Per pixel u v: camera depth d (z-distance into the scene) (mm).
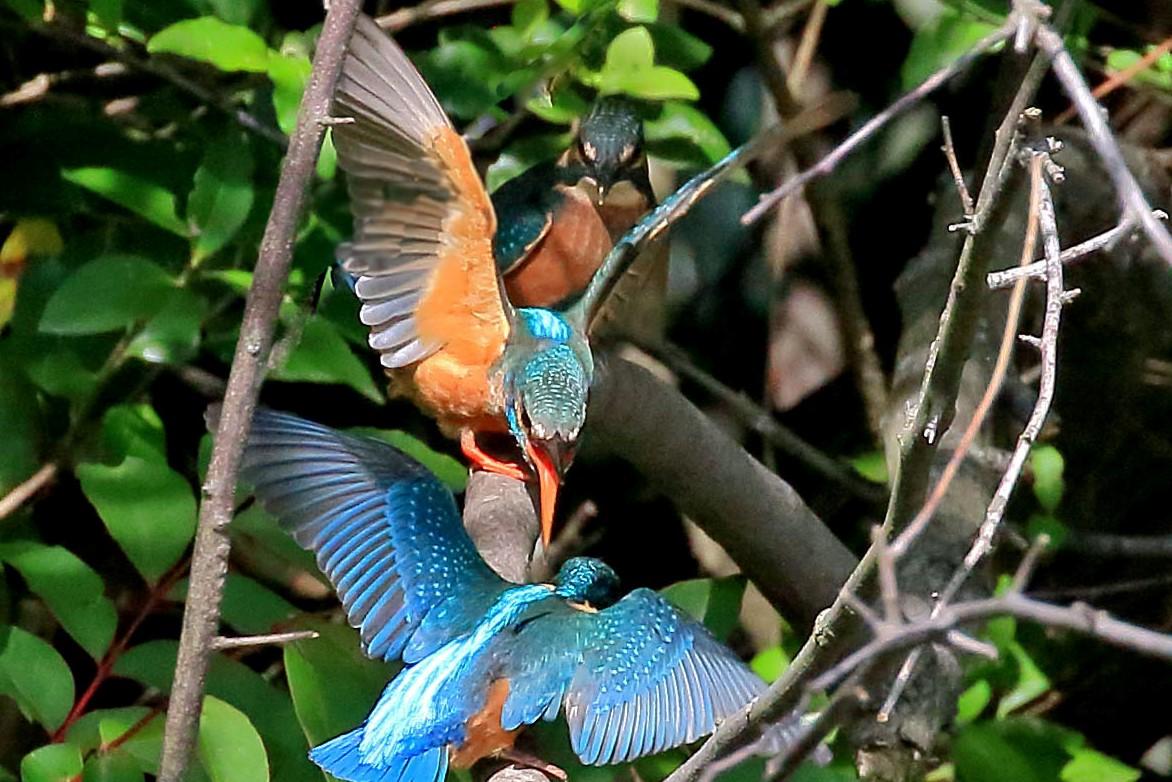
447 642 5973
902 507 5391
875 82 11398
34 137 9117
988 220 5211
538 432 6953
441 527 6133
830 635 5086
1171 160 10891
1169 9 10305
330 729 6836
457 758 5969
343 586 5977
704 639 5922
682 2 10594
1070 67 5102
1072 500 11438
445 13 9719
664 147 9477
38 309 8828
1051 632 10227
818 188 11039
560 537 11109
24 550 7270
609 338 9414
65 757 6688
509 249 8914
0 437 8672
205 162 8094
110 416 8258
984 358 9570
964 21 8375
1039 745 8820
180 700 5879
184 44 7684
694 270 11578
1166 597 11359
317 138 5855
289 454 6000
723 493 8406
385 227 6328
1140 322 10734
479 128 9578
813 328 11484
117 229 9055
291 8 10320
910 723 7887
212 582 5844
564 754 7266
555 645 5863
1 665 7012
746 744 5402
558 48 8484
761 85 11477
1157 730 11273
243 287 7969
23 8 8469
